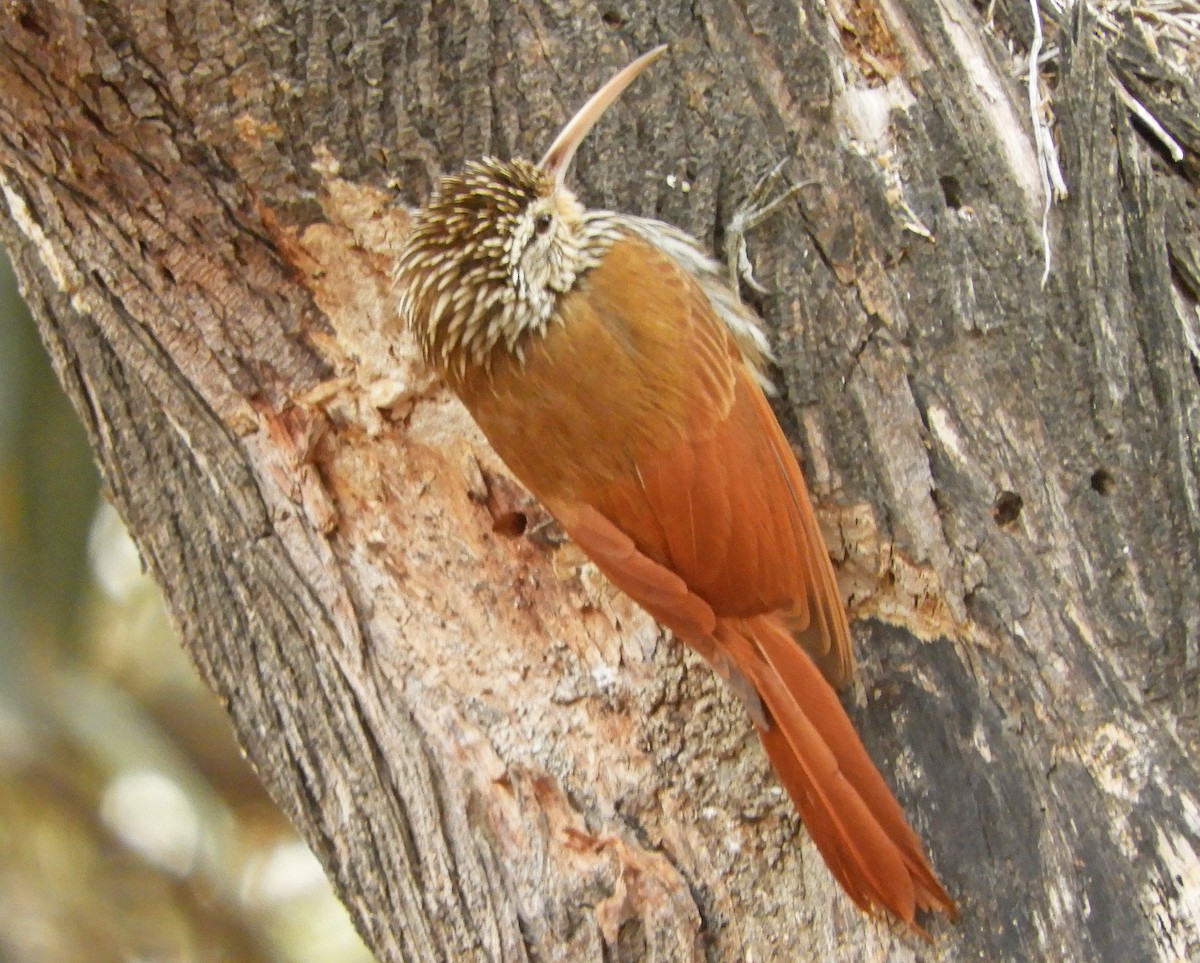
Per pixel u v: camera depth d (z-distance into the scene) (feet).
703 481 13.84
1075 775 13.87
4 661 16.22
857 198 13.89
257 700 14.06
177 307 13.97
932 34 13.93
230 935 18.30
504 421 13.89
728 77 13.89
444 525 13.98
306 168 13.89
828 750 13.80
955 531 13.88
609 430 13.85
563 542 13.96
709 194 13.91
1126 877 13.83
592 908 13.92
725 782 13.92
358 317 13.96
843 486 13.89
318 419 13.98
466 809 13.97
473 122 13.89
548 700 13.96
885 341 13.89
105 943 17.81
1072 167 13.94
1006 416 13.89
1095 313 13.92
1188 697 13.89
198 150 13.88
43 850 17.62
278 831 19.44
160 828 18.24
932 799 13.85
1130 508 13.91
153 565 14.10
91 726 16.99
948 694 13.87
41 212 13.97
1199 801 13.85
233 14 13.83
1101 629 13.88
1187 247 14.05
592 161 13.92
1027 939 13.83
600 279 13.87
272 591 14.02
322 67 13.85
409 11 13.85
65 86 13.84
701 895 13.91
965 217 13.91
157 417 14.07
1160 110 14.12
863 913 13.87
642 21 13.89
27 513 15.62
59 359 14.11
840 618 13.84
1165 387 13.93
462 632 13.98
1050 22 14.07
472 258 13.87
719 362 13.85
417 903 13.98
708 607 13.83
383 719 13.99
